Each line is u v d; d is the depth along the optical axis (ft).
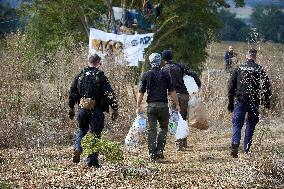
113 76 136.56
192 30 362.53
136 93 139.33
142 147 116.06
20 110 123.65
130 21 276.21
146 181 82.33
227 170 90.58
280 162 85.51
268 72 166.50
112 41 173.68
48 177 83.35
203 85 167.63
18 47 139.23
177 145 115.24
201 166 95.71
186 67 121.29
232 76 107.14
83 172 86.94
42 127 121.39
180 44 359.25
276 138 113.39
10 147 114.42
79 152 90.63
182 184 80.74
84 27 327.26
